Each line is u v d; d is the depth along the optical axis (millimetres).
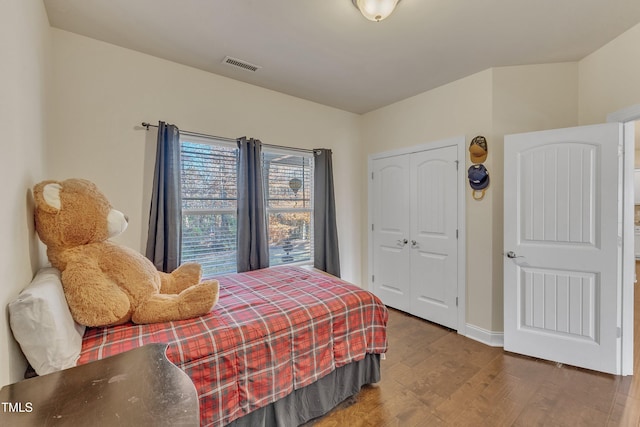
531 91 2539
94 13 1830
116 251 1532
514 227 2432
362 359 1942
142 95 2328
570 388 1956
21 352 1072
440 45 2219
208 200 2744
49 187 1391
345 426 1668
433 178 3068
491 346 2590
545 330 2330
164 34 2070
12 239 1072
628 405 1774
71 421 659
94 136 2137
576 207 2199
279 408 1581
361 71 2652
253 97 2951
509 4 1750
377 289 3750
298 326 1652
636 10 1818
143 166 2330
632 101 2037
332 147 3643
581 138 2172
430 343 2648
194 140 2596
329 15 1852
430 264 3121
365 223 3908
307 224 3518
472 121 2723
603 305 2125
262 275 2541
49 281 1219
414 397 1899
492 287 2605
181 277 2082
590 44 2234
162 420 662
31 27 1429
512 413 1731
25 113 1292
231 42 2174
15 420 661
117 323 1443
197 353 1320
